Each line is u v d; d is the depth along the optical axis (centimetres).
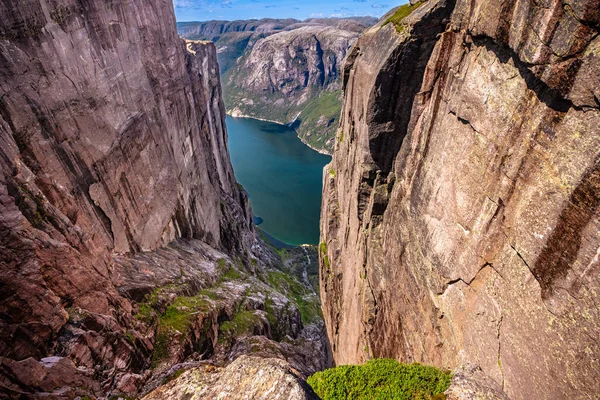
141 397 2175
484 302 1678
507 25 1506
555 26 1255
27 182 2017
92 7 2819
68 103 2508
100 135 2891
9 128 1964
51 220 2105
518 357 1455
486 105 1680
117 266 2964
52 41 2353
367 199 3197
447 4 2109
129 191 3397
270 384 1675
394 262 2683
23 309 1722
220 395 1758
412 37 2261
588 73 1167
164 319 3002
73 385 1847
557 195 1305
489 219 1653
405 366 1964
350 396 1862
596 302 1153
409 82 2436
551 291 1318
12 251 1695
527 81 1438
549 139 1341
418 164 2392
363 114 3039
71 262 2094
